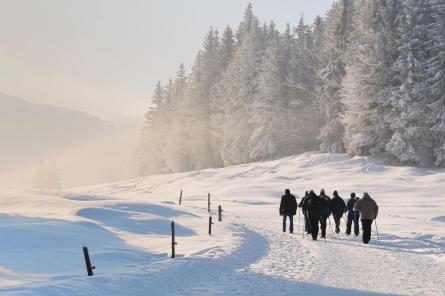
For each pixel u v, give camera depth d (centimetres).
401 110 4812
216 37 8731
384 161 5088
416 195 3769
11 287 914
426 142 4738
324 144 5934
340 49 5888
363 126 5234
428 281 1177
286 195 2244
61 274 1122
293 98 6631
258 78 6944
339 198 2264
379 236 2062
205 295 1005
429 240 1902
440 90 4644
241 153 7025
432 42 4825
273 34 8325
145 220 2108
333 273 1268
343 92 5659
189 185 5719
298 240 1964
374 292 1053
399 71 4934
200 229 2131
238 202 3928
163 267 1198
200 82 8419
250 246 1700
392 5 5194
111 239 1661
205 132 8094
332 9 6550
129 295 974
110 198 3331
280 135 6675
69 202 2767
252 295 1009
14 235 1522
